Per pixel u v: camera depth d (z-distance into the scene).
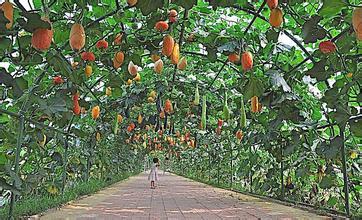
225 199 8.31
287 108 4.86
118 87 4.67
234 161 12.18
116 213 5.75
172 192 10.66
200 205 7.02
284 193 7.25
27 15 1.91
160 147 17.02
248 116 6.79
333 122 4.87
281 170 7.00
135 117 10.38
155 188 12.45
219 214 5.66
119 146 15.41
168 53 2.78
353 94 4.58
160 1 2.07
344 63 3.38
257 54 4.59
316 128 5.07
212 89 7.53
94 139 9.92
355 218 4.50
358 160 5.70
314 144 5.66
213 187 13.09
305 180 6.63
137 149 20.48
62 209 6.12
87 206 6.68
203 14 4.77
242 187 10.98
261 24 4.97
